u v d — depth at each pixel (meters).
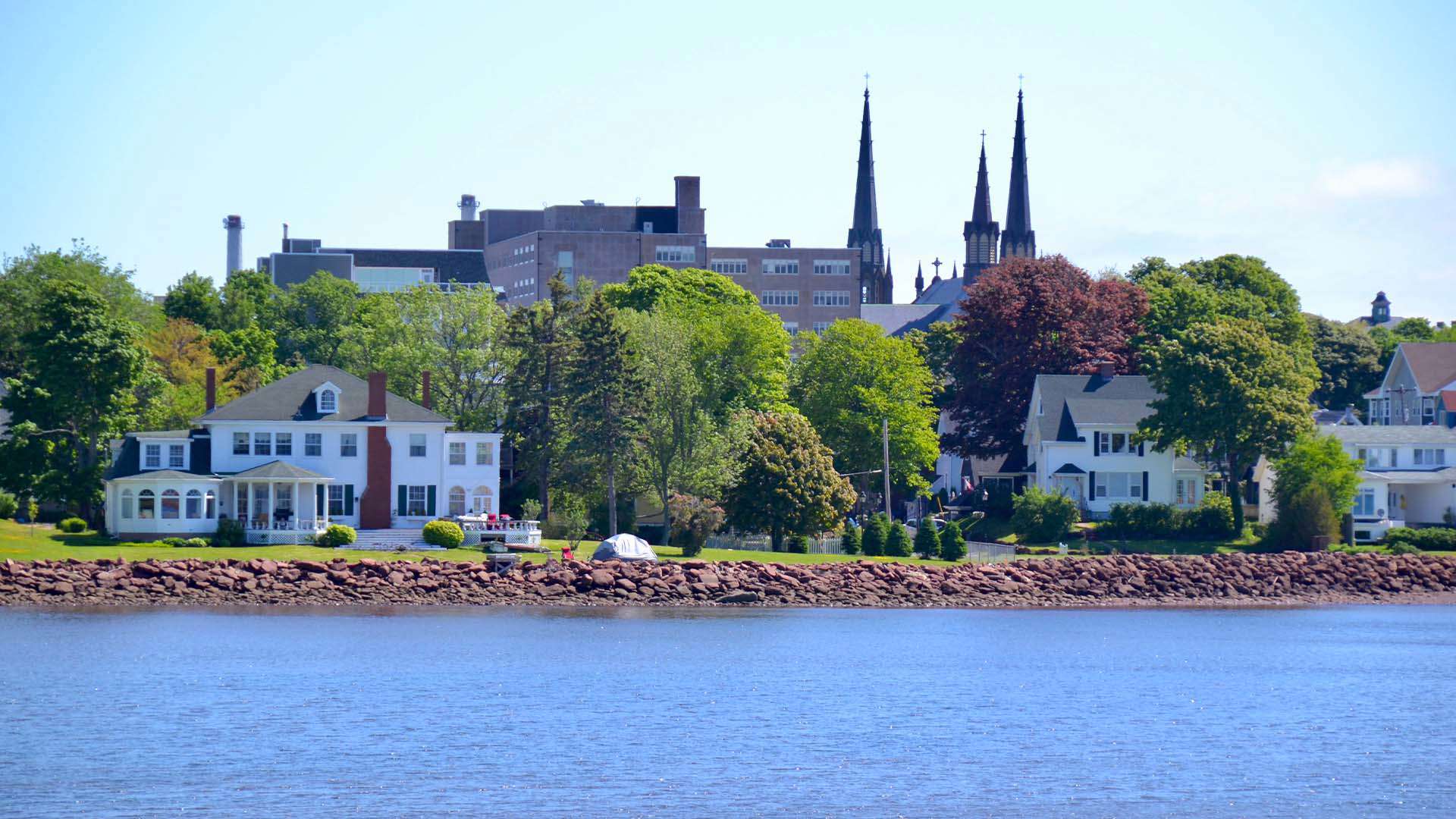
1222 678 172.62
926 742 134.25
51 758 122.44
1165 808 113.50
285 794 113.12
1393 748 134.00
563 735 134.50
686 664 174.25
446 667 167.00
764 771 122.50
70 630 185.62
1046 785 119.75
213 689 150.75
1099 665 181.75
